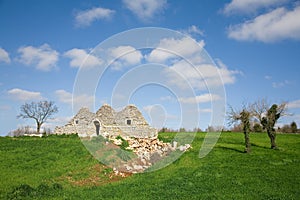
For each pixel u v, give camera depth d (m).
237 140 51.41
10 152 39.06
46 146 43.03
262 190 23.48
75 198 22.25
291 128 76.00
